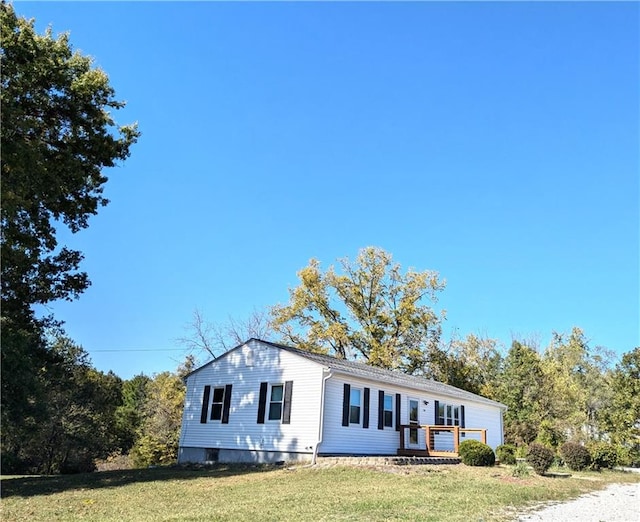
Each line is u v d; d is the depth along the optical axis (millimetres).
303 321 39812
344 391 19328
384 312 40000
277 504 10078
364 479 13828
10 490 13148
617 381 36469
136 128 18922
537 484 14664
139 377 55312
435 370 40938
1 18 14523
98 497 11695
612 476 20516
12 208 13258
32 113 15914
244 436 19703
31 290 17984
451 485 13086
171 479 15109
